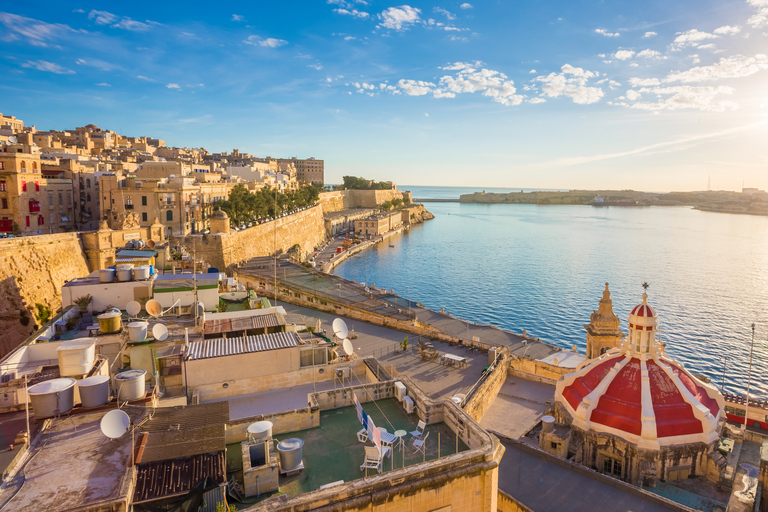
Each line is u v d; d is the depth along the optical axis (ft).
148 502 45.37
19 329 144.56
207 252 258.16
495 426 123.54
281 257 309.83
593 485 84.28
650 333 97.76
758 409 142.20
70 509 41.75
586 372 104.47
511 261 574.56
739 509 76.64
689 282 464.24
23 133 358.64
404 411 71.36
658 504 78.89
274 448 59.00
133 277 120.47
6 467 47.11
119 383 63.05
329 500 46.65
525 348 209.26
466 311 358.02
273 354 86.22
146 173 328.70
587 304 379.76
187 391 82.02
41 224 237.04
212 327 101.45
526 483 85.05
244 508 49.65
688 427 90.17
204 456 50.42
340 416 69.62
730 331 314.55
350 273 489.67
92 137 508.94
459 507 53.42
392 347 165.27
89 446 52.06
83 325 102.37
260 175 522.47
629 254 643.45
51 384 59.21
